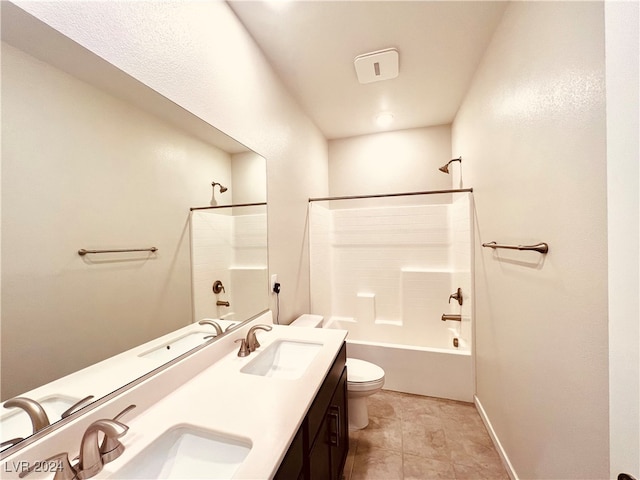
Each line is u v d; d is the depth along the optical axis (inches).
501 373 61.3
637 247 17.1
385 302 120.3
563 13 36.9
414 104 101.9
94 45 31.1
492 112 65.6
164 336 40.2
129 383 33.1
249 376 42.2
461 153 100.9
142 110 37.6
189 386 39.4
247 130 63.9
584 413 33.6
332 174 137.8
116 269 33.5
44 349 25.6
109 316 32.4
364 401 72.8
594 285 31.6
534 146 45.0
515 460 54.5
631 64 17.3
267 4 56.8
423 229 116.2
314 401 38.2
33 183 25.1
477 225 80.0
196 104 47.9
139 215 36.9
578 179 34.1
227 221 56.3
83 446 24.1
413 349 89.4
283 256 82.4
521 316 50.8
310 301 105.9
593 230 31.6
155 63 39.7
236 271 59.1
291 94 91.0
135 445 27.6
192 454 29.7
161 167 40.7
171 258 42.3
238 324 58.5
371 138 132.3
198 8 48.8
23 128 24.5
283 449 26.6
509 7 55.4
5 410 22.8
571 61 35.3
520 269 51.0
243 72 62.5
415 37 66.4
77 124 29.2
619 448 18.4
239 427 29.9
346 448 60.5
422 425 73.7
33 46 25.5
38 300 25.3
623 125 18.0
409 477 57.4
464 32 64.5
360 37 66.3
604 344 30.2
